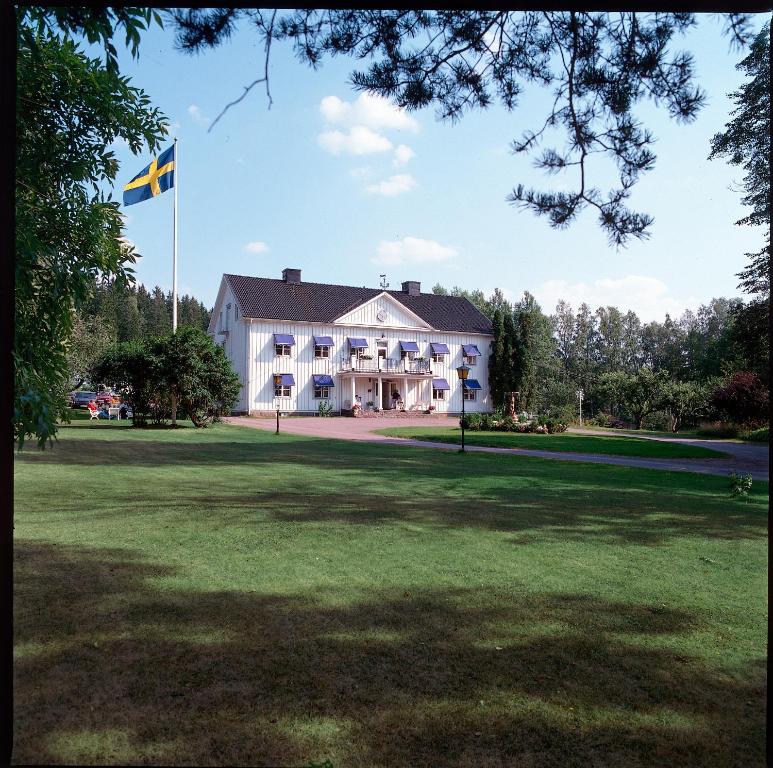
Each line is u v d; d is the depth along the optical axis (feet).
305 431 92.02
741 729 9.11
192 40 11.68
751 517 26.43
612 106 14.44
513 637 12.41
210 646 11.61
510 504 28.81
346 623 12.92
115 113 17.97
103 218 18.12
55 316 17.63
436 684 10.28
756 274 82.69
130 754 8.14
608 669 11.03
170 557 17.83
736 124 62.44
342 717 9.18
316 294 164.76
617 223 14.92
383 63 14.94
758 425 101.24
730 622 13.50
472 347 176.35
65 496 28.17
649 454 63.62
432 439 81.66
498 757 8.26
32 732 8.60
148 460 44.91
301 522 23.18
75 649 11.36
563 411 143.02
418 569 17.08
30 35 12.72
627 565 18.06
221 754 8.18
